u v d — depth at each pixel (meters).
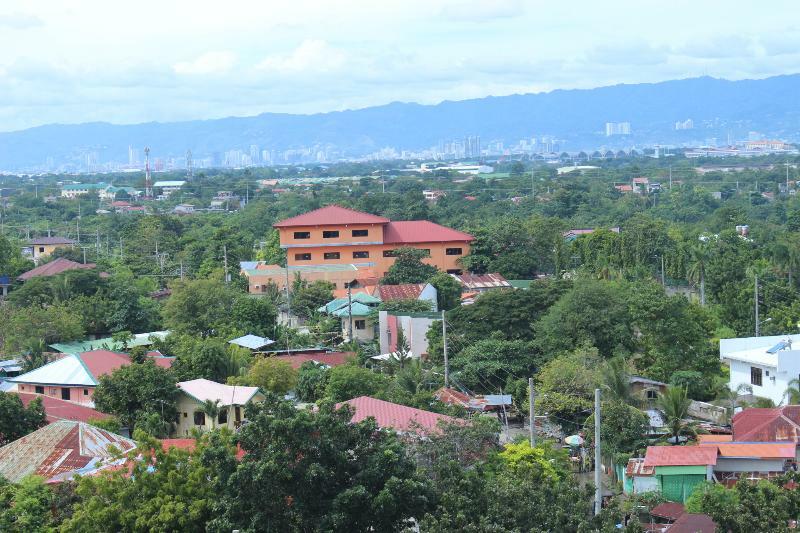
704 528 35.59
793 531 28.61
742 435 47.44
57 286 89.12
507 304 69.12
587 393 54.91
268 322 81.00
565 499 30.38
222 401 53.12
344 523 30.27
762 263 97.88
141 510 32.22
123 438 43.22
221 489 32.00
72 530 32.25
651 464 43.47
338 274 101.69
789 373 56.47
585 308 64.88
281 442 30.98
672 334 62.38
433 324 71.69
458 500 29.92
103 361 63.59
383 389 57.59
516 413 57.59
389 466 31.66
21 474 39.00
